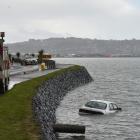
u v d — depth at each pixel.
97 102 42.59
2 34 34.19
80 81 87.56
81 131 27.64
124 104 54.84
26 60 106.06
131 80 107.69
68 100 56.94
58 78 63.41
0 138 18.27
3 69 34.31
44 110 34.16
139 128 36.97
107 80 106.31
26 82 44.53
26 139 18.52
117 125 37.94
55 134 28.00
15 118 22.78
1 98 29.92
